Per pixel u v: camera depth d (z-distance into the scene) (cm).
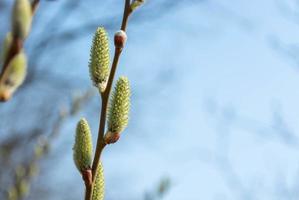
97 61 42
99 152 42
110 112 42
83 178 42
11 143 189
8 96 31
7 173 159
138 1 42
